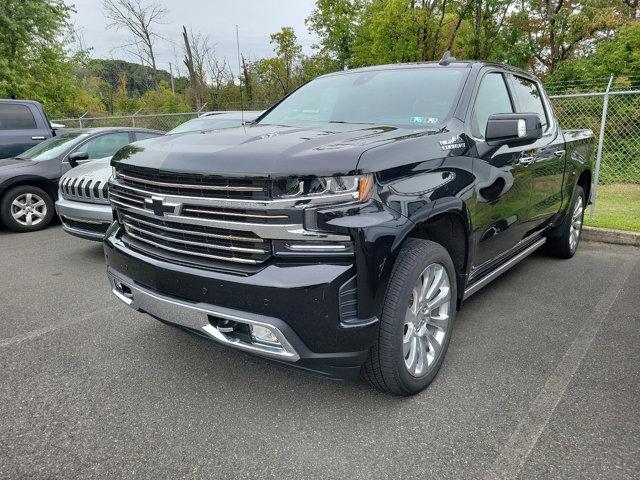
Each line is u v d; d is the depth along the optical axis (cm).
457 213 298
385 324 258
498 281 497
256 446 250
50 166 784
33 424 269
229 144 269
